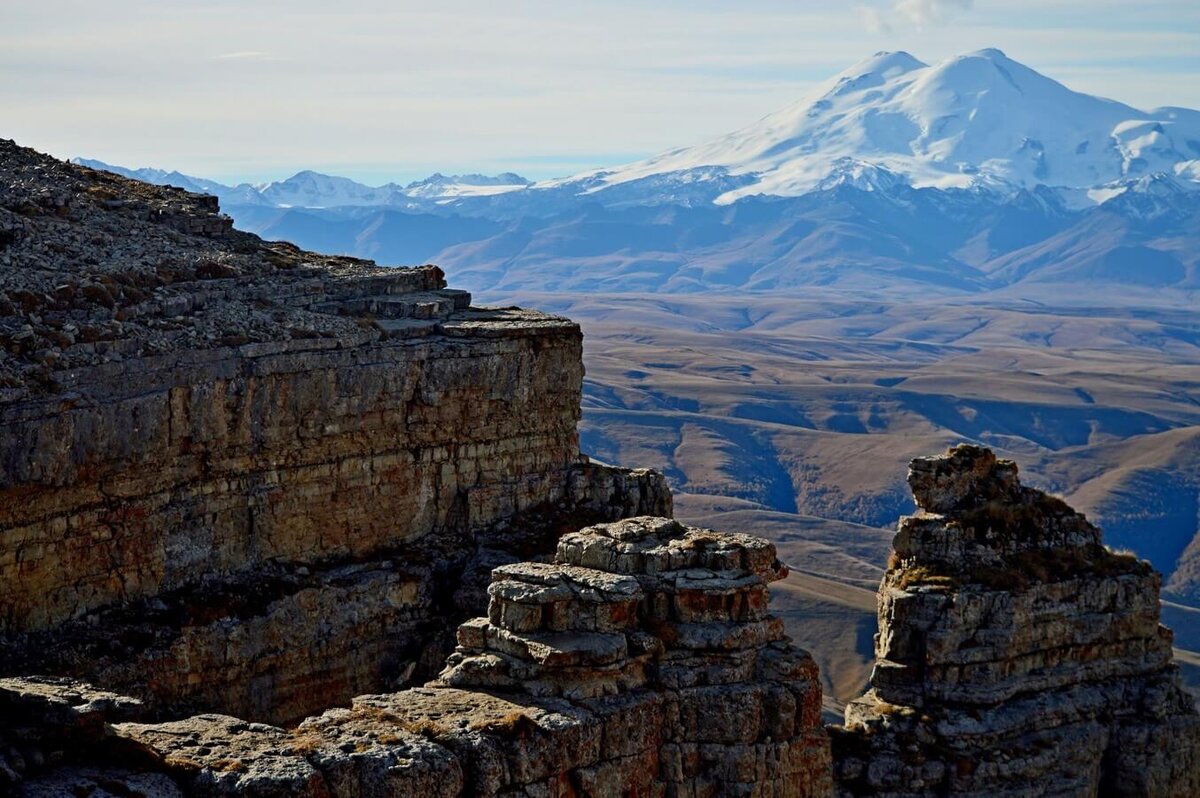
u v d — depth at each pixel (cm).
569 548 5356
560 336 7194
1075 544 6525
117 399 5484
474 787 4403
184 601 5728
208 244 7262
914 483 6575
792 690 5144
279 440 6128
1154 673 6506
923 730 6072
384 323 6781
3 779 3650
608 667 4894
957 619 6166
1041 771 6106
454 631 6341
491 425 6975
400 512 6656
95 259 6419
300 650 5991
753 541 5338
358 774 4169
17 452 5122
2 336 5409
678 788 4978
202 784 3931
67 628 5378
